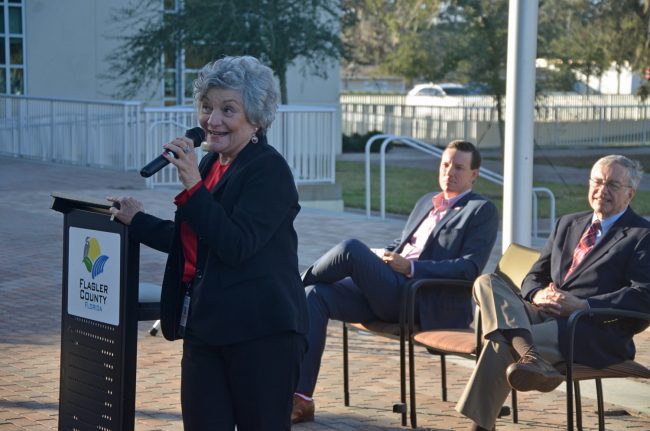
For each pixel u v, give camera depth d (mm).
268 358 3789
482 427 5320
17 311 9062
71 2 28938
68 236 4457
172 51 26656
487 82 27281
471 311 6352
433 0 28188
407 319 6062
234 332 3748
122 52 27562
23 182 18984
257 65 3844
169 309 3910
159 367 7191
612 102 44312
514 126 7594
